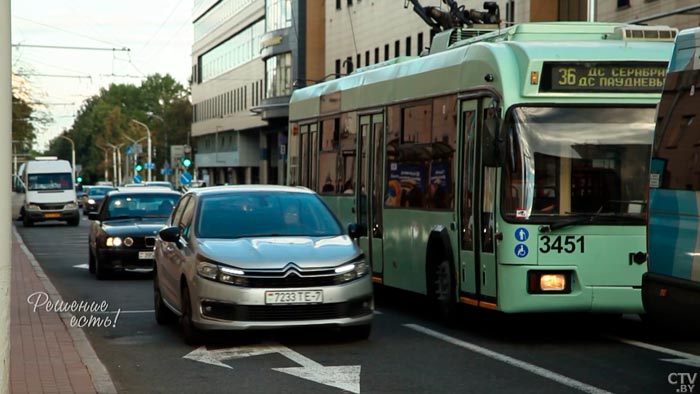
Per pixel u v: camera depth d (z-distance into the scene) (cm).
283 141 8881
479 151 1431
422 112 1655
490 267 1385
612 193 1348
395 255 1764
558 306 1336
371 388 1067
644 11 3675
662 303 1073
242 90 10356
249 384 1102
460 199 1492
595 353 1288
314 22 8106
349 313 1312
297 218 1445
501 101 1361
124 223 2488
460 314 1520
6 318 678
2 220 675
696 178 1026
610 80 1358
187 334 1363
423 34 5612
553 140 1347
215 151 11931
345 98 2047
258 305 1283
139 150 12275
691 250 1030
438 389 1058
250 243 1356
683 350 1311
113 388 1059
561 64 1352
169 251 1490
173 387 1091
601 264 1339
